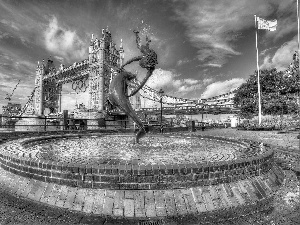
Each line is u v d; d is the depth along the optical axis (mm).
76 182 3908
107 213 3576
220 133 21938
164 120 31906
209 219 3514
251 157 4648
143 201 3643
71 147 6922
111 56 55094
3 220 3465
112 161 4918
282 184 5020
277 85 40969
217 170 4031
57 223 3391
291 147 11180
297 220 3512
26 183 4328
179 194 3758
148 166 3828
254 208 3852
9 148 6062
